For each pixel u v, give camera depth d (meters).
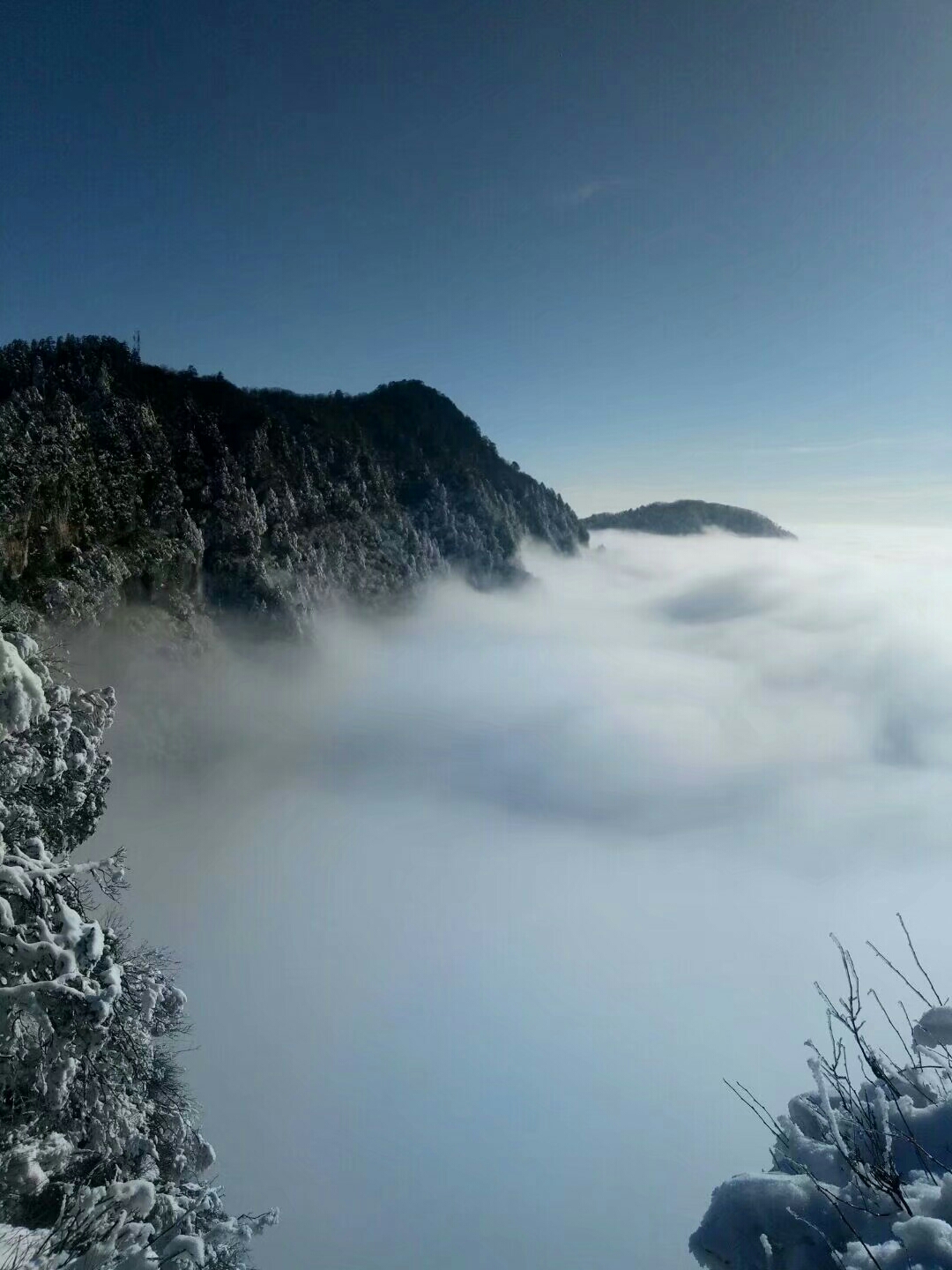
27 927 12.11
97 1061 14.39
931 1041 5.20
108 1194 11.77
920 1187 4.40
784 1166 5.48
